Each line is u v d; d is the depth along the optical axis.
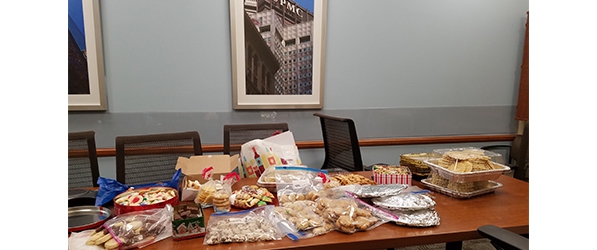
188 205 0.91
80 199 1.14
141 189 1.13
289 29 2.21
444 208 1.07
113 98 2.07
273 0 2.16
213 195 1.05
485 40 2.61
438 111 2.62
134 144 1.47
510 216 1.01
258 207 1.04
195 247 0.80
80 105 2.02
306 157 2.42
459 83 2.62
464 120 2.69
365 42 2.37
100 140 2.10
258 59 2.20
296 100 2.31
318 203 1.02
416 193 1.10
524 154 1.88
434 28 2.48
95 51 1.99
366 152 2.53
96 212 1.00
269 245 0.82
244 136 1.84
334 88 2.38
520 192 1.25
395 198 1.03
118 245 0.77
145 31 2.05
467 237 0.91
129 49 2.04
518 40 2.67
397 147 2.59
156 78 2.11
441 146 2.68
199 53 2.14
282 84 2.27
